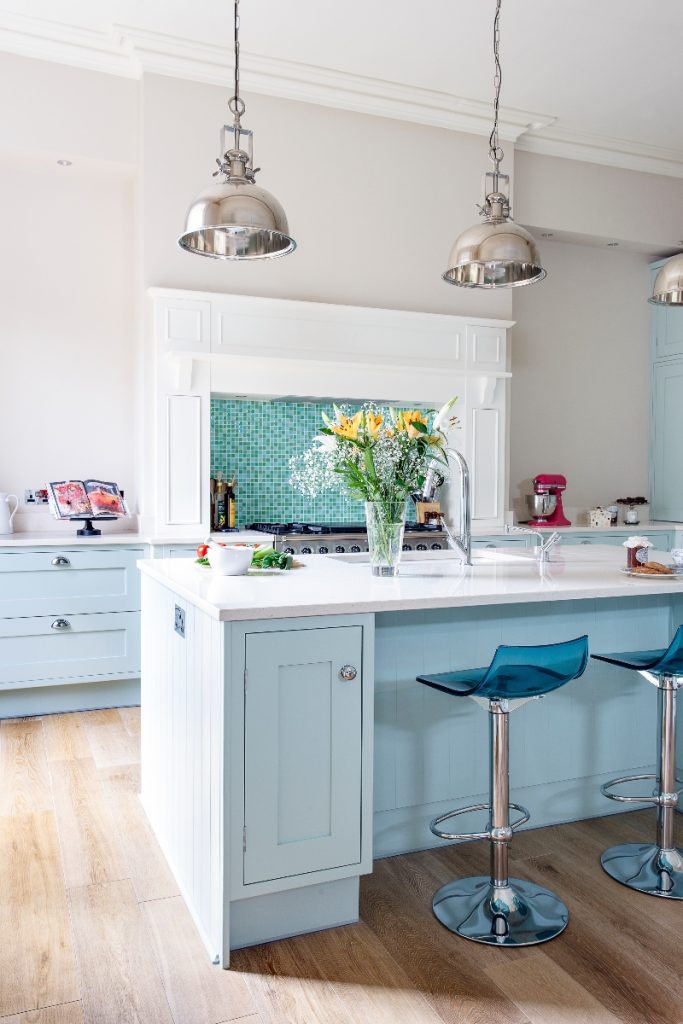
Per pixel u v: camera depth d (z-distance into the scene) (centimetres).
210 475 505
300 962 208
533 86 484
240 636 204
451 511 538
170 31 423
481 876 251
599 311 630
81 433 480
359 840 221
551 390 614
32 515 470
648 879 250
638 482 650
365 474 266
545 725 290
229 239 279
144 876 254
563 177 571
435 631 268
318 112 484
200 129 455
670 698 257
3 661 405
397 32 423
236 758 204
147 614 301
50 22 415
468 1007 191
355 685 219
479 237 271
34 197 467
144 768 308
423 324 507
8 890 244
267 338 464
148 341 454
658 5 397
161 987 197
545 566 303
